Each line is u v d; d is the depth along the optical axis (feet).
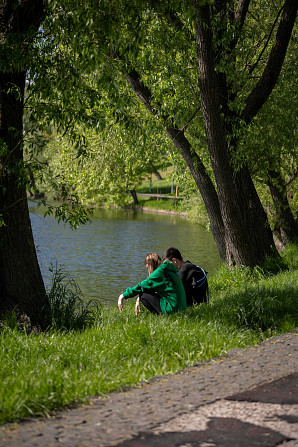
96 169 63.67
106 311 30.01
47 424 11.09
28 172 24.82
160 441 10.07
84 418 11.43
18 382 13.78
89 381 14.02
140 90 43.45
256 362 16.06
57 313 25.73
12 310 25.13
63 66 23.98
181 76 39.99
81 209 25.82
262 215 47.67
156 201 196.65
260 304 24.36
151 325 21.36
